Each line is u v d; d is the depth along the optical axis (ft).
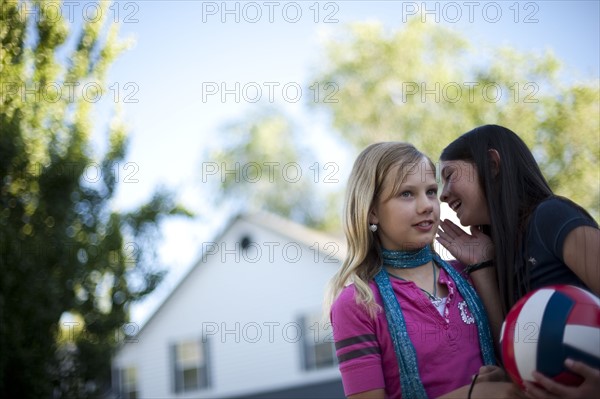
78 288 34.81
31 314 32.32
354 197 8.89
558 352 6.97
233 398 60.13
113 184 35.32
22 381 32.01
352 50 73.31
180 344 62.90
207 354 61.77
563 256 7.80
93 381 35.73
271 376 59.72
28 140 31.04
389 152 8.80
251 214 62.69
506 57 61.87
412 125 65.98
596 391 6.86
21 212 32.04
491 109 61.52
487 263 9.00
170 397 62.44
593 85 57.77
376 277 8.64
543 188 8.75
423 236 8.60
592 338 6.94
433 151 62.95
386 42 70.85
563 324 7.02
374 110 70.13
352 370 8.12
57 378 34.01
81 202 34.50
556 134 56.18
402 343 8.07
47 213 32.71
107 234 35.70
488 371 7.79
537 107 57.77
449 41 66.69
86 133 33.42
